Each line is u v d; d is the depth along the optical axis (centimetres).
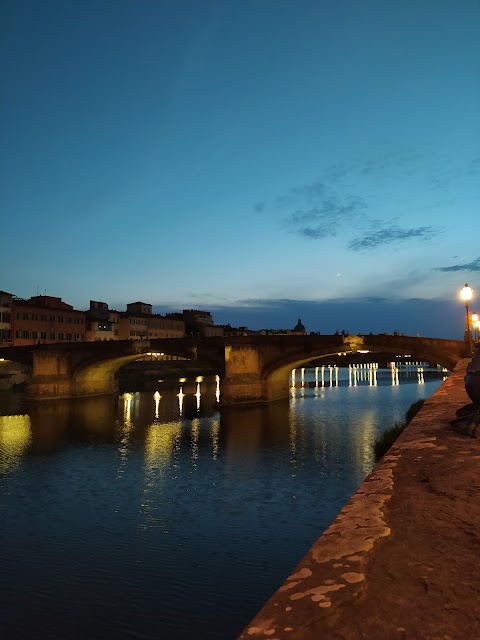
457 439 806
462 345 5619
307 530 2211
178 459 3603
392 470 629
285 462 3481
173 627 1467
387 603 299
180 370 11931
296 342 6544
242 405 6500
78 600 1622
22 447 4034
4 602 1614
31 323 9231
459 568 344
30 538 2144
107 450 3916
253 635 267
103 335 11006
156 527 2264
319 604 296
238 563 1880
